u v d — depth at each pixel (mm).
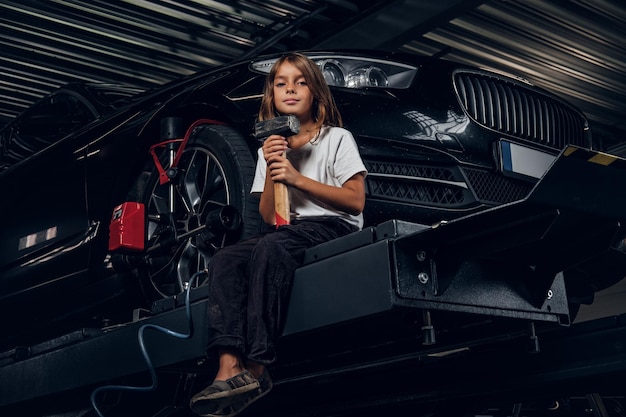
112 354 2488
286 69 2229
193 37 6070
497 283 1910
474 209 2775
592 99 7457
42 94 6770
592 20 6102
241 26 5996
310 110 2270
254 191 2322
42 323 3590
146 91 3666
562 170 1656
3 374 2996
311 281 1906
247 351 1885
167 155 3025
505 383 2539
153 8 5625
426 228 1746
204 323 2139
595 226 1838
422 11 5551
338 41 6059
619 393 2492
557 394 2574
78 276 3314
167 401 2945
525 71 6938
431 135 2758
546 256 1945
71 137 3621
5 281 3760
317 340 2404
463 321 2250
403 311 2072
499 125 2936
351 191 2102
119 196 3164
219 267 1973
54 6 5523
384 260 1730
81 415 2789
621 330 2291
